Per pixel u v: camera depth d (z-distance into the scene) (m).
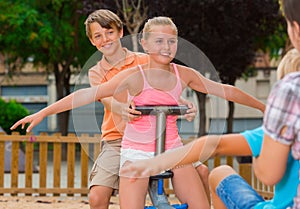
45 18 27.47
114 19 6.17
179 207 5.21
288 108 3.54
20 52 29.11
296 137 3.55
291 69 4.00
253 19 23.70
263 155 3.63
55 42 27.00
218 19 22.81
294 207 3.73
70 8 28.62
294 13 3.70
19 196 13.77
